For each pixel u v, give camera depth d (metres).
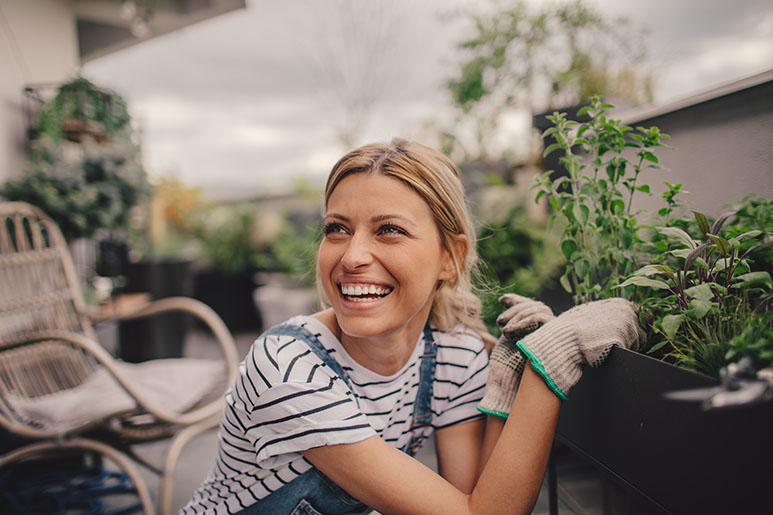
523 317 0.80
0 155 3.08
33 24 3.64
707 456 0.52
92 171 3.08
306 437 0.69
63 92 3.39
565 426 0.82
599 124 0.82
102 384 1.69
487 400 0.80
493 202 2.36
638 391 0.62
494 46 2.53
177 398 1.60
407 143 0.79
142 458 1.53
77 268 3.55
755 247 0.68
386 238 0.72
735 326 0.62
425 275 0.73
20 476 2.04
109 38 5.16
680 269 0.74
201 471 2.12
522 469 0.67
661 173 1.04
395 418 0.86
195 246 5.40
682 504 0.55
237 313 4.96
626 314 0.71
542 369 0.68
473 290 0.98
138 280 3.57
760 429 0.46
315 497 0.79
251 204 5.43
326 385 0.74
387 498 0.68
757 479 0.47
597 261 0.85
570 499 1.27
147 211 4.40
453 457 0.89
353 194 0.73
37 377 1.73
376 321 0.71
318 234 0.99
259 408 0.73
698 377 0.52
